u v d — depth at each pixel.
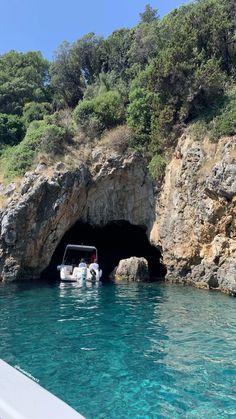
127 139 29.06
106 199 29.52
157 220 27.58
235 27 30.70
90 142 30.12
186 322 14.12
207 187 22.69
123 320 14.37
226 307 17.08
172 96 27.33
